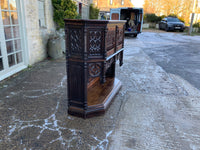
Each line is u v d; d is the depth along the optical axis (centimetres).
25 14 498
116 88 368
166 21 2027
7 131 239
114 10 1461
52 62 606
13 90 371
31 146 213
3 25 420
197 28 2003
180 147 223
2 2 411
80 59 239
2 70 425
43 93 360
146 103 337
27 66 532
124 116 288
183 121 281
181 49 933
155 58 720
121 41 365
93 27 229
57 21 703
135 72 530
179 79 478
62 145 217
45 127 250
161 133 249
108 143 224
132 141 230
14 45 470
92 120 272
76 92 267
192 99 360
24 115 279
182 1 2722
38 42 588
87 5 1365
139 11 1388
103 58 248
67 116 279
